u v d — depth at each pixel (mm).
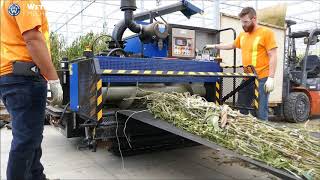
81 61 3164
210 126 2492
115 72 2779
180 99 3068
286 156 2104
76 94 3342
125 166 3318
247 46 3941
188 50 3812
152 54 3721
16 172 2025
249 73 3701
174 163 3445
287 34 6926
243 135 2338
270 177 3016
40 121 2088
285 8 6598
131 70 2941
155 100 3178
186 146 3936
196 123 2621
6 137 4566
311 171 1886
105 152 3848
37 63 1964
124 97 3334
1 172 3059
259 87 3836
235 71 3957
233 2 9508
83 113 3166
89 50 3170
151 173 3109
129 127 3158
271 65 3705
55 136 4711
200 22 11359
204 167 3318
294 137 2400
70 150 3943
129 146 3502
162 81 3426
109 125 3014
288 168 1951
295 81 7078
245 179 2975
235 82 3893
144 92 3459
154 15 4180
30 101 2002
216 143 2348
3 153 3717
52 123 4008
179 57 3732
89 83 2990
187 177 3012
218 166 3354
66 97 3846
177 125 2705
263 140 2242
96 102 2857
